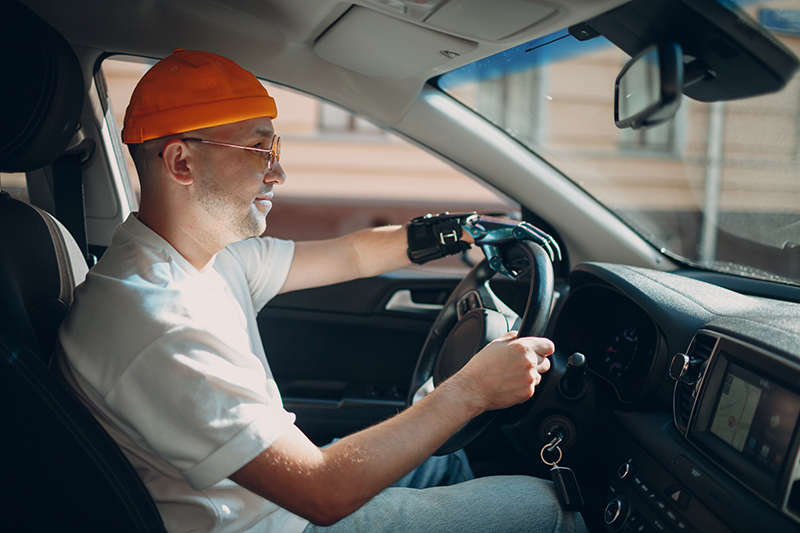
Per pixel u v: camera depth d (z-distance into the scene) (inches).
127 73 60.7
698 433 39.1
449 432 37.9
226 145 39.0
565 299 57.3
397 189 275.0
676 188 92.2
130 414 33.6
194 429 33.1
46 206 60.3
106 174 62.4
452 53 48.8
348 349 73.2
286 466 33.5
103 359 34.1
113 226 64.7
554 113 105.3
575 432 48.8
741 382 36.8
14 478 33.9
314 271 56.0
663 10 41.1
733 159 84.7
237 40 54.1
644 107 37.6
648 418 45.4
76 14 50.2
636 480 43.0
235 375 34.7
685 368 40.8
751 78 46.1
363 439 35.9
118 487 34.0
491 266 51.2
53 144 40.2
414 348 73.9
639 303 49.6
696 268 66.0
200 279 39.8
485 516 43.1
